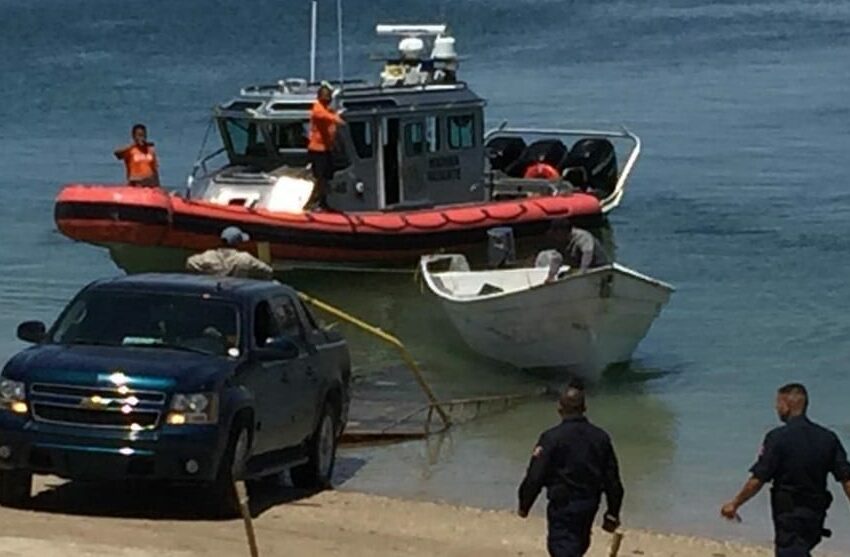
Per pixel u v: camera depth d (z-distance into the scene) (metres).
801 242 95.88
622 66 197.88
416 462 53.22
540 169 99.75
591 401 63.62
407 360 59.91
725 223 101.69
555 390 64.94
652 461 54.56
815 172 120.88
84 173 121.94
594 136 108.75
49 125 149.25
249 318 42.66
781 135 140.38
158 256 79.69
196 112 156.62
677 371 68.25
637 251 93.88
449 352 71.19
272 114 82.94
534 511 47.03
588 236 69.75
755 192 112.88
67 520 40.16
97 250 94.06
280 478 47.81
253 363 41.97
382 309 79.38
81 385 39.53
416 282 82.38
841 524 47.12
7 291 83.50
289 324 44.94
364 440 56.12
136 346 41.81
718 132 142.50
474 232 85.75
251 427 41.56
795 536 31.12
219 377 40.28
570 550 31.30
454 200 87.56
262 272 51.56
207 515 41.78
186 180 118.00
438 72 88.94
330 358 46.97
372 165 84.50
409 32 89.25
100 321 42.56
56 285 85.12
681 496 50.12
